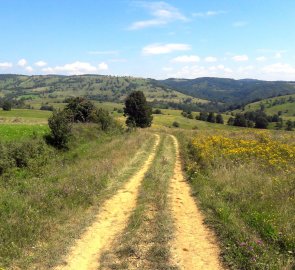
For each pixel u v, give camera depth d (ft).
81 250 27.32
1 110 412.57
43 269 24.07
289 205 34.06
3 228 28.91
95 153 76.84
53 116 86.43
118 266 24.21
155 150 89.51
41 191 40.04
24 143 66.80
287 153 64.28
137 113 234.99
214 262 24.85
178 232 30.63
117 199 42.14
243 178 45.19
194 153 75.46
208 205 37.52
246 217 31.89
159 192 43.86
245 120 376.48
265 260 23.30
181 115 467.11
